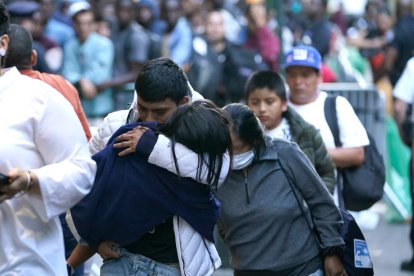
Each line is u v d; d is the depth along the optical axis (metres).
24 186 6.40
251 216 8.70
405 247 16.89
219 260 7.77
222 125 7.41
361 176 10.84
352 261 8.84
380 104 16.41
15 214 6.57
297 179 8.73
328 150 10.76
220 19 21.50
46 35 20.64
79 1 22.00
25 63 9.48
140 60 20.11
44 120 6.61
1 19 6.75
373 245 17.11
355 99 16.36
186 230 7.49
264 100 10.12
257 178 8.70
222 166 7.48
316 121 10.93
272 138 8.85
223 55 21.06
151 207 7.38
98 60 19.48
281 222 8.70
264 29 22.58
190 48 21.14
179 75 7.76
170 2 22.70
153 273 7.49
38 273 6.64
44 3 21.45
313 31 25.22
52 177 6.49
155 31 23.06
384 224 19.12
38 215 6.62
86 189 6.72
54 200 6.52
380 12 30.22
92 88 19.22
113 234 7.43
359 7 37.38
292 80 11.07
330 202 8.74
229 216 8.76
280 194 8.70
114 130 8.11
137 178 7.36
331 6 36.22
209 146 7.34
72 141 6.68
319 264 8.84
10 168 6.53
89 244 7.59
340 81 24.25
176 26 21.66
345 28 33.78
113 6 23.53
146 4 22.84
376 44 29.92
